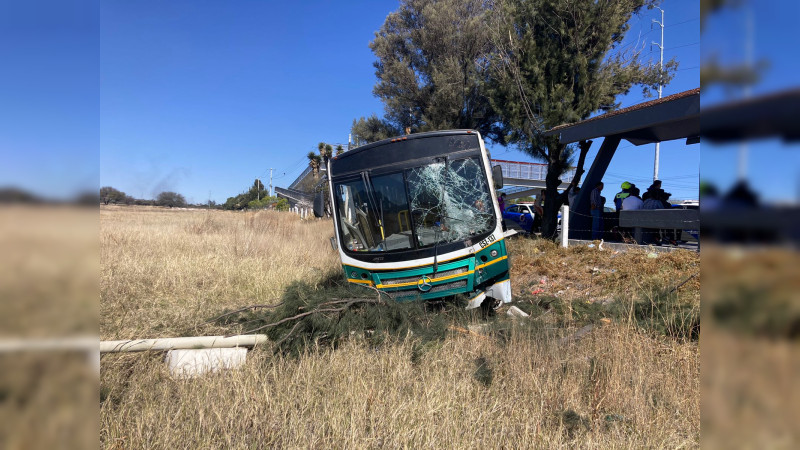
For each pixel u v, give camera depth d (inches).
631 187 533.6
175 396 170.6
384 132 1112.2
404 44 1083.3
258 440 139.1
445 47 988.6
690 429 140.6
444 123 939.3
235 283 379.9
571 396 160.1
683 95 407.8
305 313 216.4
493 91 700.7
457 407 156.5
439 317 244.2
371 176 299.4
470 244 274.4
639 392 157.5
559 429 143.5
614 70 653.3
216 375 183.8
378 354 200.8
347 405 155.6
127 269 388.2
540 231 671.8
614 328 201.6
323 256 534.3
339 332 214.4
